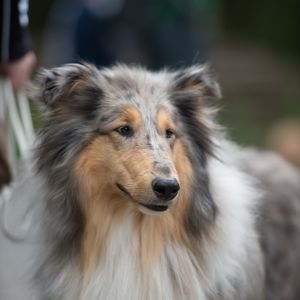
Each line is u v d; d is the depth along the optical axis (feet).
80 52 56.95
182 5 58.18
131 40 57.06
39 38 111.86
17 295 31.89
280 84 109.19
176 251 28.71
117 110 27.89
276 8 126.82
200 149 29.37
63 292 28.68
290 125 75.46
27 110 36.58
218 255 29.40
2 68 34.81
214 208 29.27
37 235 29.60
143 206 26.99
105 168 27.73
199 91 30.09
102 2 56.44
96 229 28.17
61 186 28.19
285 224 34.58
